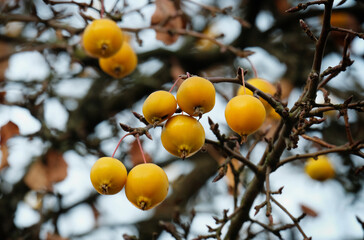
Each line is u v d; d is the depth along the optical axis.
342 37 3.85
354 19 3.83
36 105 3.45
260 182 2.13
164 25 3.40
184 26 3.39
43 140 3.52
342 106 1.85
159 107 1.65
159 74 4.02
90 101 3.90
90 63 3.88
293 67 3.92
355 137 3.75
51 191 3.48
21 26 4.09
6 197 3.62
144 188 1.65
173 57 3.94
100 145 3.70
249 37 3.91
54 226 3.54
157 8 3.33
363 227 2.46
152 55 3.95
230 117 1.70
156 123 1.66
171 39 3.33
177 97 1.67
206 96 1.62
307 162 3.53
